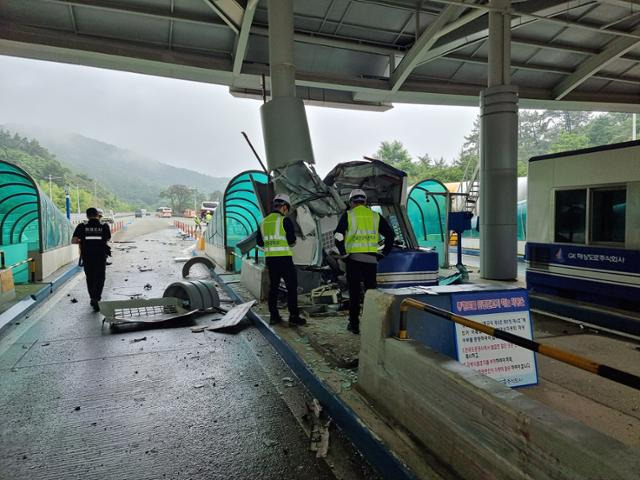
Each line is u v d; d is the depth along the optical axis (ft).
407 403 10.19
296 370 15.84
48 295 32.04
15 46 41.04
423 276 24.63
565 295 22.50
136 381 15.26
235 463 10.23
